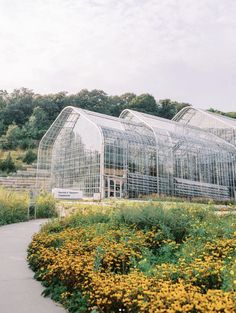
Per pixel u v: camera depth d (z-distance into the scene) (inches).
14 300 230.7
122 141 1396.4
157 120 1798.7
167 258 280.2
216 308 147.7
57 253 282.0
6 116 3253.0
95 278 201.0
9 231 586.6
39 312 208.4
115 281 198.8
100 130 1358.3
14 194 820.0
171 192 1485.0
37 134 2960.1
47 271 269.0
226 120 2071.9
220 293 166.4
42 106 3287.4
